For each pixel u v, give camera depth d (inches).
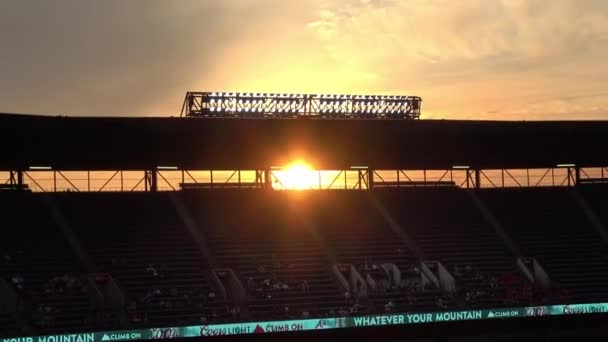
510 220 3385.8
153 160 3171.8
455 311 2758.4
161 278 2795.3
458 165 3506.4
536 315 2837.1
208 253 2955.2
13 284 2635.3
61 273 2728.8
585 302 2886.3
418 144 3250.5
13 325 2472.9
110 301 2696.9
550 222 3398.1
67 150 3004.4
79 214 3046.3
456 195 3526.1
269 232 3120.1
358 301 2815.0
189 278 2815.0
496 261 3132.4
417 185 3572.8
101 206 3115.2
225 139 3070.9
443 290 2942.9
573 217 3440.0
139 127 2945.4
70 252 2842.0
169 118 2970.0
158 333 2500.0
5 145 2913.4
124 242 2940.5
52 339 2380.7
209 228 3088.1
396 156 3351.4
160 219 3095.5
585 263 3164.4
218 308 2682.1
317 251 3051.2
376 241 3157.0
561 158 3521.2
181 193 3262.8
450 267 3065.9
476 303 2864.2
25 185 3144.7
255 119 3051.2
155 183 3270.2
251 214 3206.2
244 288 2790.4
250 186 3378.4
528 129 3243.1
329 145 3184.1
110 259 2842.0
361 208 3353.8
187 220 3112.7
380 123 3142.2
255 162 3292.3
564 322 2906.0
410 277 2989.7
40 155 3021.7
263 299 2763.3
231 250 2989.7
